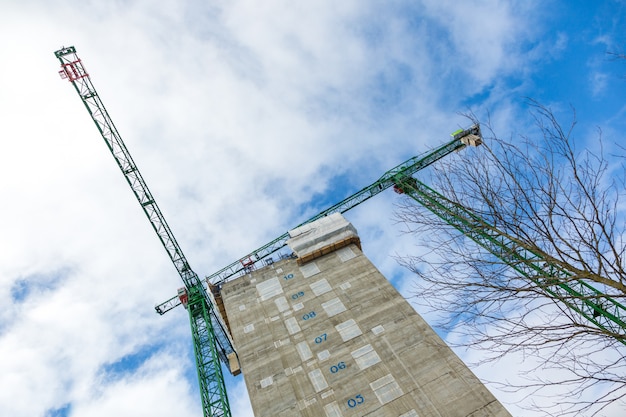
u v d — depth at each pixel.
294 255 66.06
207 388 76.12
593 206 12.04
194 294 95.56
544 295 12.49
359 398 44.03
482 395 41.78
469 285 13.86
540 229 12.52
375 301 54.62
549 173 12.80
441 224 15.21
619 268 11.59
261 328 55.19
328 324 52.97
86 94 87.06
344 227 67.44
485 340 13.02
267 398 46.31
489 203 13.43
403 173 88.31
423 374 44.72
